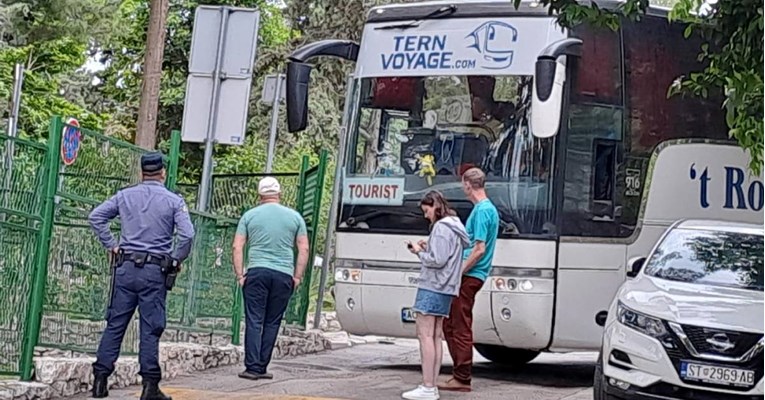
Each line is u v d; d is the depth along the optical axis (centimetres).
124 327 916
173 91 2523
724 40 1011
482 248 1059
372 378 1177
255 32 1178
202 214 1209
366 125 1232
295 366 1267
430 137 1196
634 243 1177
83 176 960
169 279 909
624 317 955
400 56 1221
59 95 2767
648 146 1190
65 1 2495
